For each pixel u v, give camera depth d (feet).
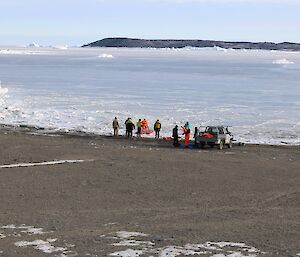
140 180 70.54
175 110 187.83
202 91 265.13
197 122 161.17
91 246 39.60
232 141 120.67
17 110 179.93
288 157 99.71
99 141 120.98
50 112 179.52
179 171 77.92
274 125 155.94
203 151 107.04
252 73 442.50
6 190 62.95
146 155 93.86
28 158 86.89
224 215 52.03
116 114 176.45
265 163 88.89
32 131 138.62
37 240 41.04
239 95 244.83
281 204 58.34
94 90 265.54
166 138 129.70
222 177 74.23
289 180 73.56
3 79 339.57
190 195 62.34
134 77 373.81
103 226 46.44
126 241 41.14
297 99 227.40
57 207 54.80
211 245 40.50
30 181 68.69
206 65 615.98
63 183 67.77
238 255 37.91
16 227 45.52
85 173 74.79
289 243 41.47
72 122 159.74
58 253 37.70
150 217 50.62
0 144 102.63
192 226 46.88
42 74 401.29
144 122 143.84
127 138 129.59
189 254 37.96
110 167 79.87
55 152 94.27
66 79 345.92
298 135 139.54
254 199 60.90
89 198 59.62
